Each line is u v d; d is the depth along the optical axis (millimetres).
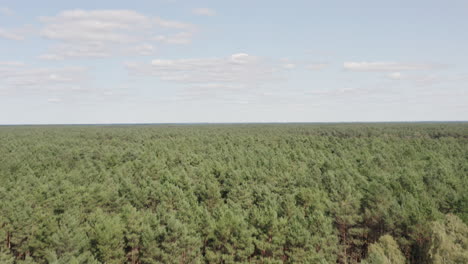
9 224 44188
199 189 62250
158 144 133750
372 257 37031
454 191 53094
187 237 40031
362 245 47281
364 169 75125
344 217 47125
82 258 36969
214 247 42250
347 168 74438
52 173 73312
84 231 43281
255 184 63688
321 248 40938
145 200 57688
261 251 41938
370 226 47969
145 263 40344
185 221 46094
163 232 40906
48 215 46438
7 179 66938
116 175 72625
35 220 45688
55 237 39844
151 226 43594
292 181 65188
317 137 161625
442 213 45781
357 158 92375
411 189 56375
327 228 42625
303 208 51312
